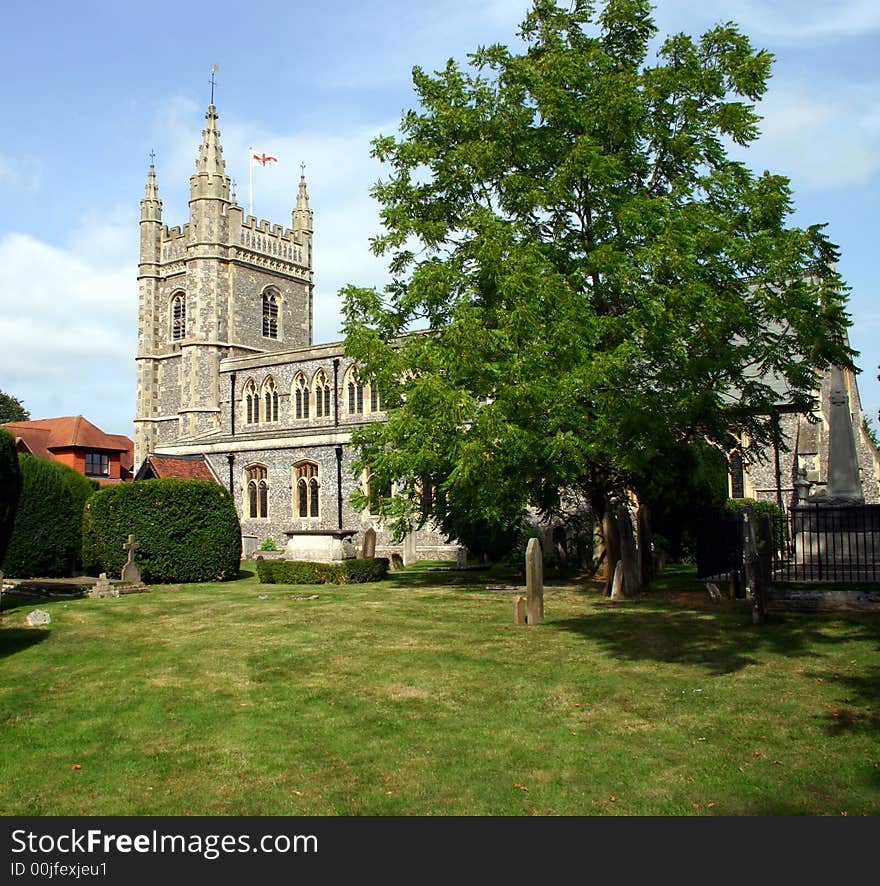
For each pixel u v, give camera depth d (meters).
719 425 17.86
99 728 8.81
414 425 17.48
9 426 53.50
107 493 23.27
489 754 7.74
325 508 37.97
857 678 9.77
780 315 16.80
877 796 6.58
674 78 18.09
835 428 17.97
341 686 10.28
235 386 46.62
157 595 19.70
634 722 8.52
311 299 62.88
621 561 17.83
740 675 10.14
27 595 19.73
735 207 18.02
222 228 56.25
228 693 10.10
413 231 19.48
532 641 12.75
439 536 33.81
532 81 18.61
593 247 18.61
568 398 15.80
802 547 16.52
